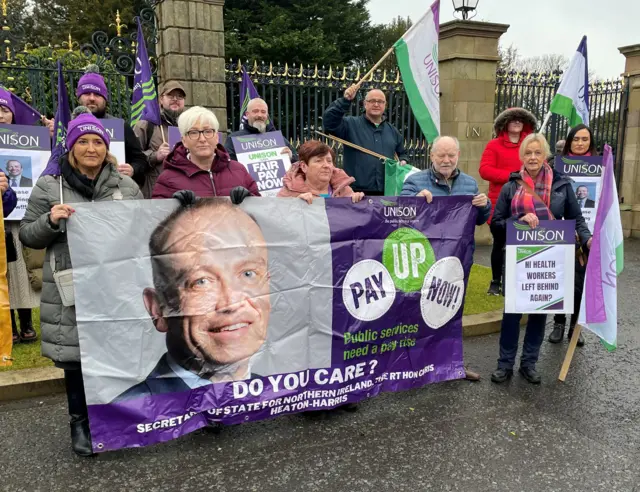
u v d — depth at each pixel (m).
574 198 4.26
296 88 8.63
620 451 3.16
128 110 7.47
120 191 3.01
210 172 3.34
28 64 6.89
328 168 3.66
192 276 2.99
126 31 23.14
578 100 6.27
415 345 3.72
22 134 4.11
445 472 2.93
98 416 2.84
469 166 9.65
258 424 3.44
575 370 4.39
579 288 4.83
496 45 9.55
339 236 3.38
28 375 3.83
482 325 5.21
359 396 3.54
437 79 5.31
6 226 4.14
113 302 2.83
